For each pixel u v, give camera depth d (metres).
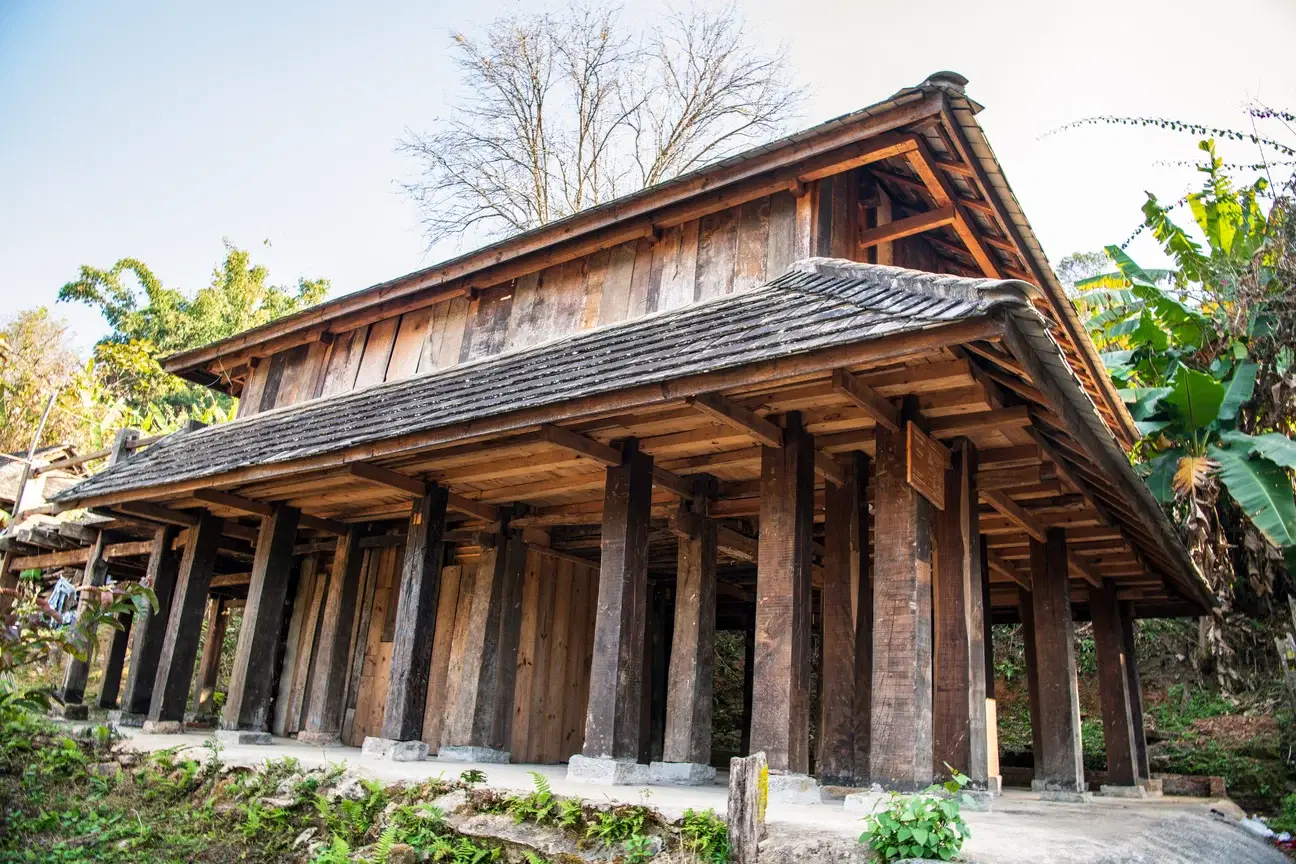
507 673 7.86
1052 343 4.16
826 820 3.77
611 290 7.70
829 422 5.59
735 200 7.00
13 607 6.82
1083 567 8.67
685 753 5.94
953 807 3.33
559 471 6.90
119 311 28.33
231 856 5.00
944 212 6.60
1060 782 7.09
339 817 4.91
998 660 14.52
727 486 6.94
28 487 13.36
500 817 4.45
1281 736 10.73
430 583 7.29
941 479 5.64
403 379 8.66
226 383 11.77
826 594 6.00
